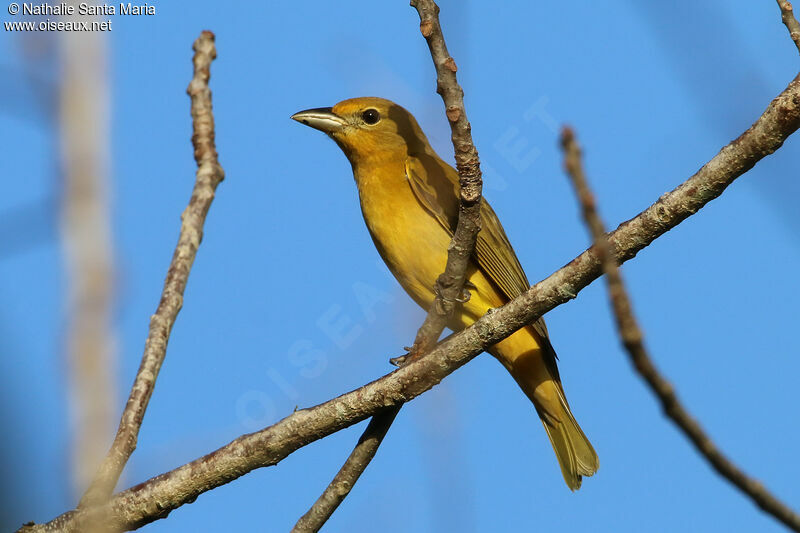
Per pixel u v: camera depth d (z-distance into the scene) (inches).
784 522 192.5
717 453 183.6
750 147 247.6
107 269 149.1
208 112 308.8
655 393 170.2
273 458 294.5
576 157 156.9
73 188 154.4
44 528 241.6
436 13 271.6
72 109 160.9
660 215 264.4
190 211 292.7
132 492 288.5
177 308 276.4
